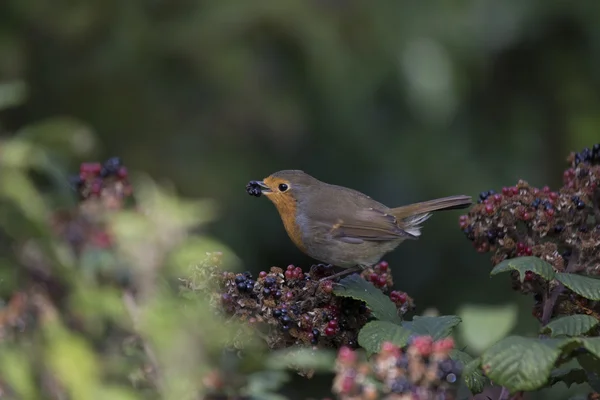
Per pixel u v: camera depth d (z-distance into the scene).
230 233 13.39
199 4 13.27
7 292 3.88
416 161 14.31
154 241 3.76
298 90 13.70
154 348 3.90
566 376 5.52
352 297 5.79
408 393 4.32
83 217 3.76
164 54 13.09
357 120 14.12
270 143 14.10
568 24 14.53
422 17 14.29
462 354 5.50
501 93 14.93
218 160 13.57
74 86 13.23
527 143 14.87
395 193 14.38
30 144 3.80
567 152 14.87
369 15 13.95
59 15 12.75
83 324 3.78
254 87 13.29
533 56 14.79
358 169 14.43
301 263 14.17
